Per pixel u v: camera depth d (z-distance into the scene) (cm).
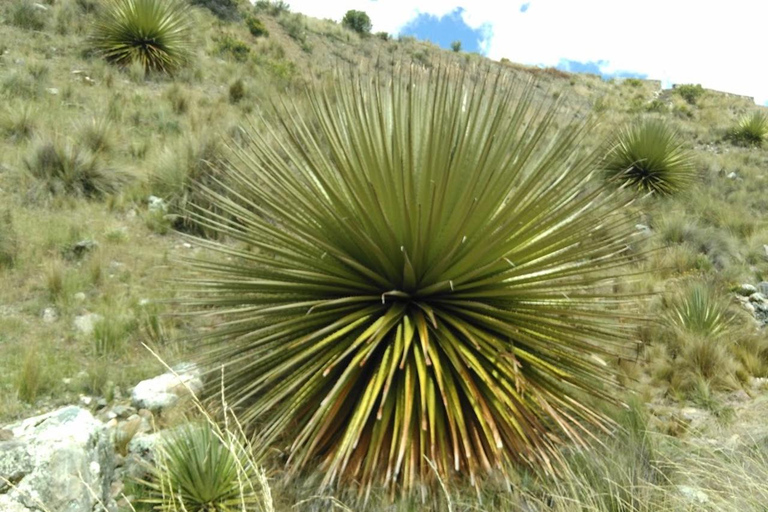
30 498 238
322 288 370
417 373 348
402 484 313
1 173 691
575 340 364
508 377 346
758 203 1269
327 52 2305
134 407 389
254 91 1335
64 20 1398
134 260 589
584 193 443
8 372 402
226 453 293
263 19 2303
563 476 315
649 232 927
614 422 350
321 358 348
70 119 898
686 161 1238
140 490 305
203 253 606
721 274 794
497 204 361
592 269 363
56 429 276
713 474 283
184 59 1395
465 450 310
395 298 371
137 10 1312
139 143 886
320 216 378
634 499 281
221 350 373
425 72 408
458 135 364
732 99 3269
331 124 384
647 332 556
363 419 314
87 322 478
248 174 431
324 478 304
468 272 362
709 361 516
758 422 388
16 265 532
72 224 617
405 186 366
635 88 3369
